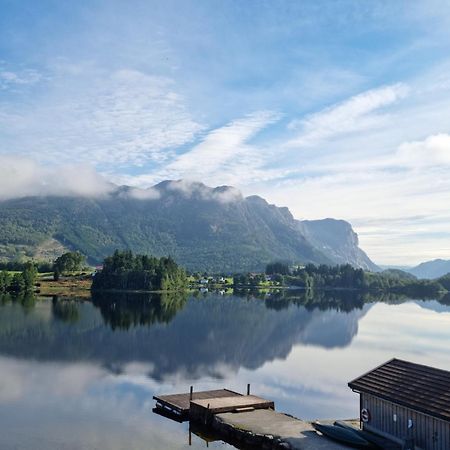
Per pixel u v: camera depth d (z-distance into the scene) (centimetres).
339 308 18675
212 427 4338
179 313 14812
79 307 15438
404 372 3900
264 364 7488
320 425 3972
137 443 4000
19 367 6725
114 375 6456
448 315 16338
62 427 4347
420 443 3394
